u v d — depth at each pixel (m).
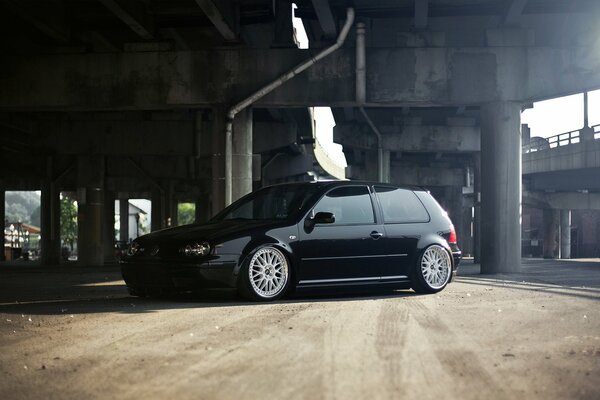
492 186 17.73
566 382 3.76
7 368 4.29
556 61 17.58
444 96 17.69
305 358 4.43
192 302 8.22
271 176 45.38
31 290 11.77
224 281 8.04
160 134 30.45
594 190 60.44
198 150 30.20
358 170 45.66
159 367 4.22
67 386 3.78
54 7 17.50
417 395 3.47
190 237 8.27
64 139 30.91
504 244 17.73
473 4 17.77
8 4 16.28
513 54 17.64
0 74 18.47
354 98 17.62
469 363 4.26
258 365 4.23
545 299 8.34
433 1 17.50
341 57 17.69
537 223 87.19
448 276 9.56
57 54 18.36
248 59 17.77
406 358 4.41
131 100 18.08
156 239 8.58
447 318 6.38
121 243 57.72
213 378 3.89
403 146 30.81
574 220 81.50
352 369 4.09
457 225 51.78
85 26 18.58
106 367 4.25
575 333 5.48
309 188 9.12
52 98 18.33
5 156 37.69
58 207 39.38
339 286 8.78
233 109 17.47
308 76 17.73
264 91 17.45
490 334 5.40
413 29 17.83
